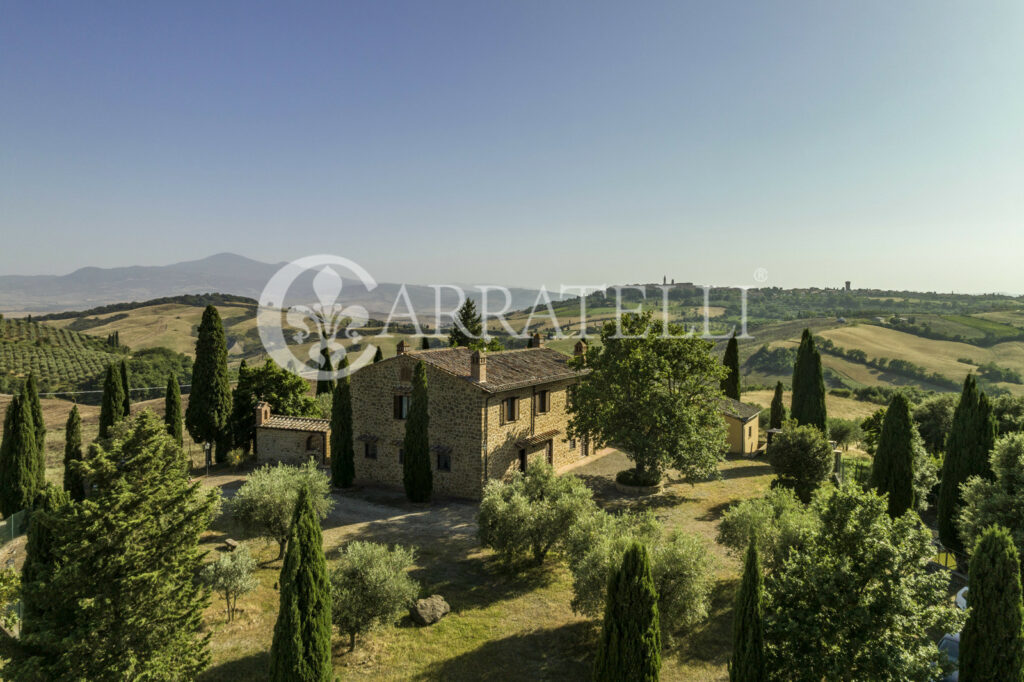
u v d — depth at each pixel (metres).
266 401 46.81
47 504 15.20
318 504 25.62
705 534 27.84
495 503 24.20
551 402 40.28
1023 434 23.56
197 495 17.14
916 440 30.97
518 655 18.22
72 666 13.20
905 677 12.71
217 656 17.78
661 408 33.34
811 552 14.89
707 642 18.92
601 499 34.06
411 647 18.58
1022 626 13.76
